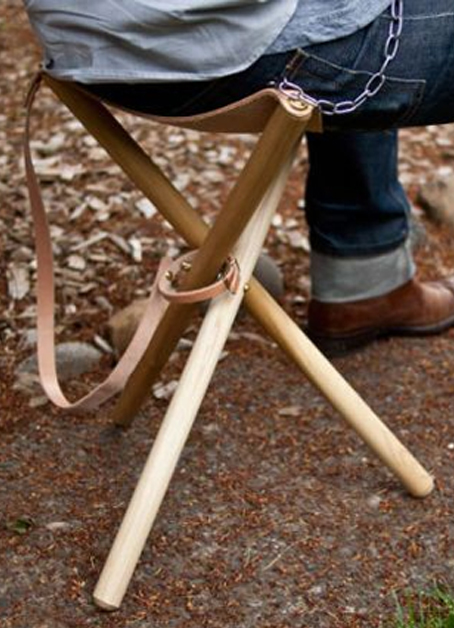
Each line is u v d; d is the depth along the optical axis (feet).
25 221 11.21
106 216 11.31
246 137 13.14
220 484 7.81
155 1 5.94
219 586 6.92
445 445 8.21
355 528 7.39
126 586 6.70
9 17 17.06
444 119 6.78
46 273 7.59
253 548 7.23
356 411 7.34
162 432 6.75
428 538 7.29
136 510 6.68
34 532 7.36
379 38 6.22
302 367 7.27
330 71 6.21
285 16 6.02
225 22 5.97
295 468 7.98
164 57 6.13
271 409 8.64
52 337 7.61
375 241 9.01
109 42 6.23
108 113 7.06
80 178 12.06
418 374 9.08
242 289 6.87
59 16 6.31
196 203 11.66
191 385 6.77
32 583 6.94
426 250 11.07
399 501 7.61
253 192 6.35
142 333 7.10
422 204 11.72
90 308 9.96
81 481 7.88
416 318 9.46
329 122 6.54
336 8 6.08
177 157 12.62
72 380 9.14
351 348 9.36
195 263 6.81
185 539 7.30
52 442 8.29
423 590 6.86
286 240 11.08
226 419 8.52
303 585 6.93
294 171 12.43
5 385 8.99
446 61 6.40
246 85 6.22
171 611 6.73
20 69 15.24
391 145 8.68
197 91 6.33
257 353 9.35
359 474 7.90
